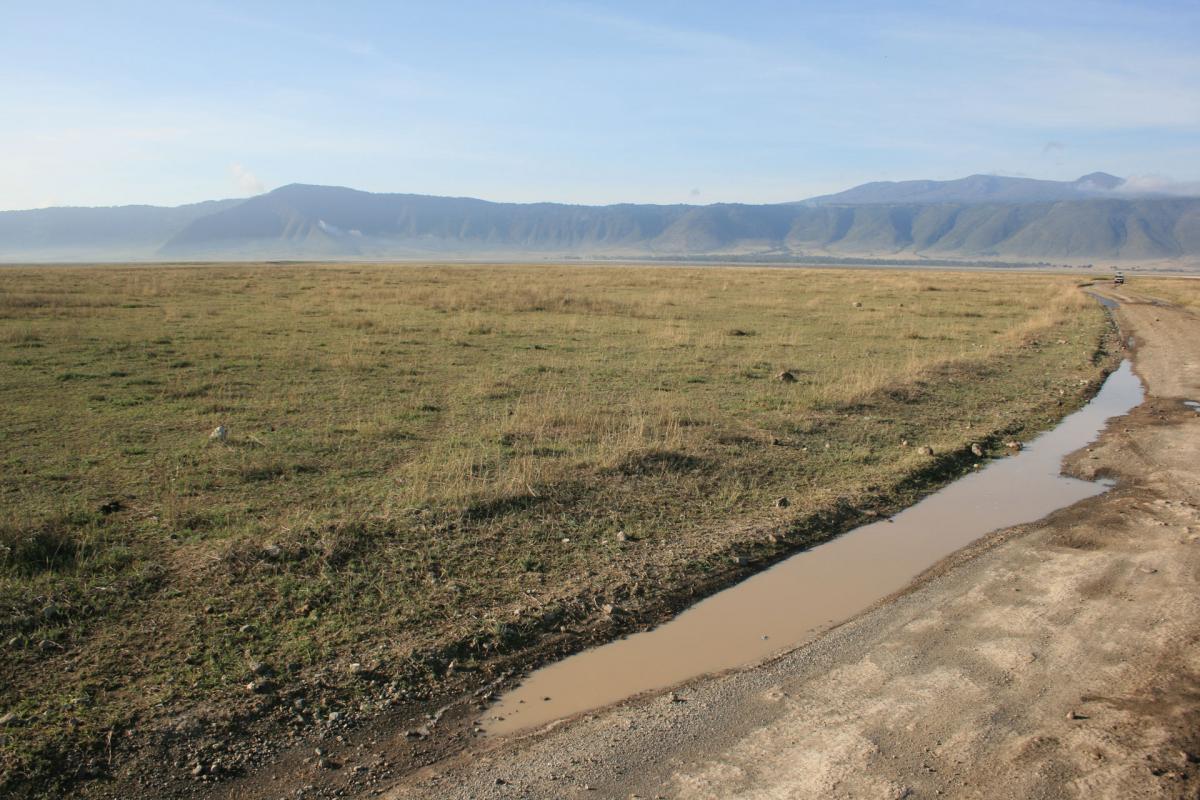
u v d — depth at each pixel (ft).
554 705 17.06
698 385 51.13
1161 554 24.18
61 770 14.61
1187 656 17.85
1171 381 58.44
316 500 27.89
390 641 19.04
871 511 29.37
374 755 15.38
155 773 14.73
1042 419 45.29
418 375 53.26
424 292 115.34
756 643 19.65
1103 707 15.90
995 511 29.81
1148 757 14.16
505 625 19.80
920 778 13.85
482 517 26.27
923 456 35.55
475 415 41.68
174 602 20.31
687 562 23.84
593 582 22.38
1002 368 60.95
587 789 13.97
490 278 169.58
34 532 23.03
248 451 33.86
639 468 31.73
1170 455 36.58
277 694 16.97
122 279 150.00
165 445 34.96
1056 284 198.70
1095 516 28.43
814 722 15.80
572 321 85.20
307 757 15.30
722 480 31.37
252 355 59.47
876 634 19.65
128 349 61.46
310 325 78.54
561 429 37.99
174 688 16.97
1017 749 14.57
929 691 16.79
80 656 17.93
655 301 110.52
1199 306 135.95
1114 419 45.65
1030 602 21.13
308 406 43.47
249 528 24.70
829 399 46.32
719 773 14.26
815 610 21.45
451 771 14.76
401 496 27.78
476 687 17.78
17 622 18.84
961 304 119.65
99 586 20.70
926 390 51.01
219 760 15.11
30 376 50.01
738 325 86.28
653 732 15.69
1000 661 17.98
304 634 19.24
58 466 31.55
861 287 156.76
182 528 25.04
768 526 26.76
